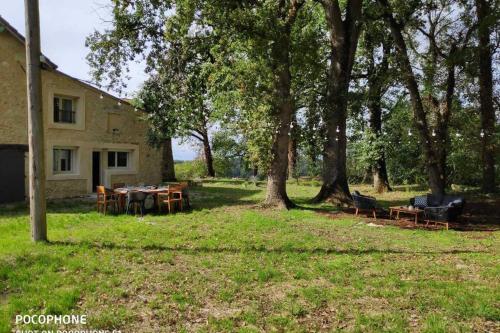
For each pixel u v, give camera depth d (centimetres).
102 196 1359
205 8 1266
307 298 540
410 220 1324
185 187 1455
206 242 870
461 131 2070
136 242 850
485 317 482
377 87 1850
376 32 2006
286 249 823
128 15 1617
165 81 1744
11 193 1581
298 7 1504
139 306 505
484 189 1997
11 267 638
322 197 1691
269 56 1319
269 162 1471
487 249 881
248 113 1408
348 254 797
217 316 481
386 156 2394
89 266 657
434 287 589
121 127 2094
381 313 491
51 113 1731
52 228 1012
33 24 774
